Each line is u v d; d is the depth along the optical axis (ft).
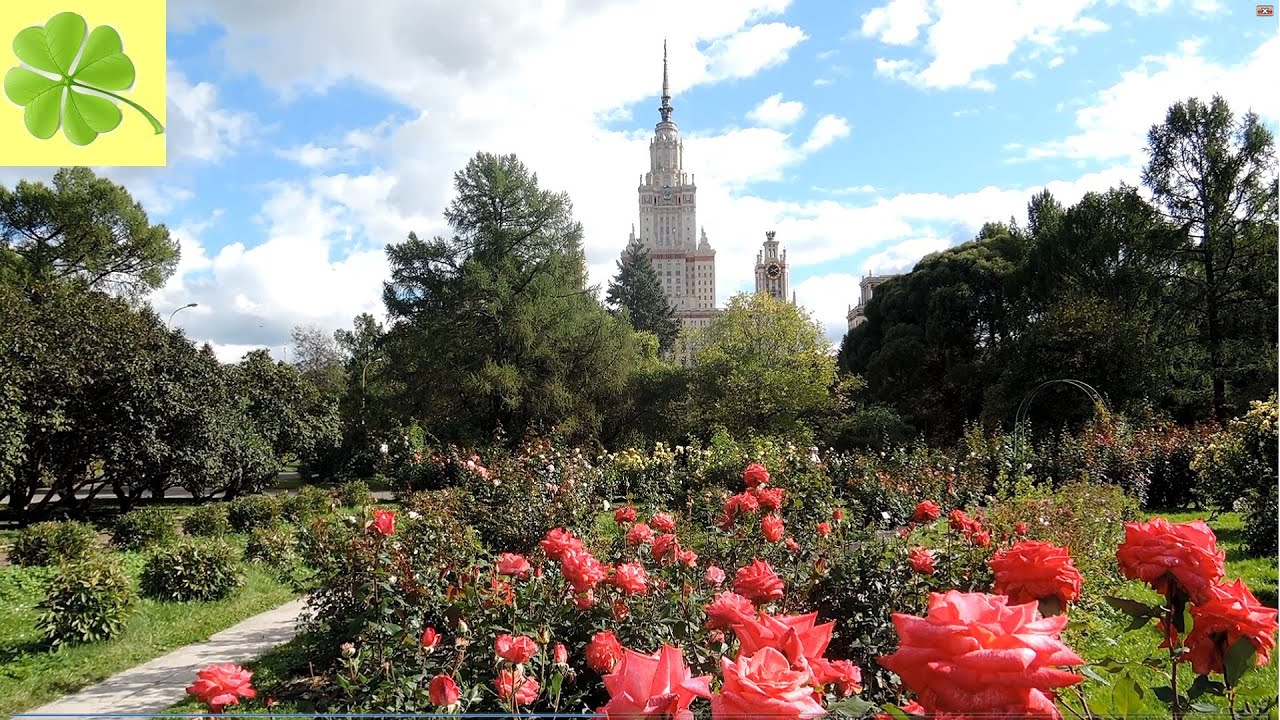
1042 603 5.44
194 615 25.66
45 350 44.27
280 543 33.73
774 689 3.34
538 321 80.89
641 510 28.55
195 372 54.70
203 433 52.85
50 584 22.40
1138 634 16.14
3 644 22.04
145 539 38.42
